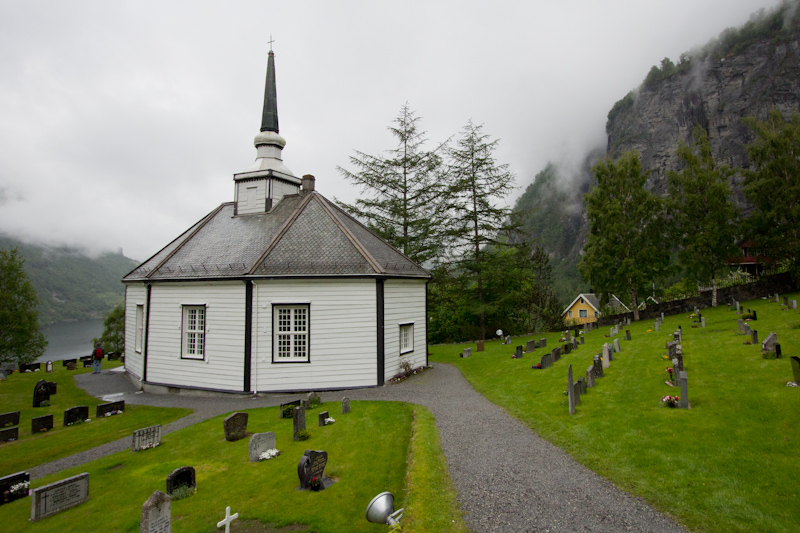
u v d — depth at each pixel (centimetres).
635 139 15488
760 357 1579
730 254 3669
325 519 820
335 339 1923
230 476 1041
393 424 1367
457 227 3741
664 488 821
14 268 4241
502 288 3834
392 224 3747
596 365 1709
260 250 2066
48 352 9056
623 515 750
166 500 775
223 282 1983
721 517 713
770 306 2961
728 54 13338
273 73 2728
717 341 2019
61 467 1219
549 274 4994
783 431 962
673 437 1027
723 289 3719
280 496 922
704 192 3781
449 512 781
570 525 728
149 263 2502
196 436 1378
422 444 1120
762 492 763
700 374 1506
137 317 2405
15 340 4128
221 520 823
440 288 3825
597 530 710
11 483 1023
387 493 776
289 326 1930
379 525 789
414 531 718
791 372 1346
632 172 3978
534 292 4422
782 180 3550
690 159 3894
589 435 1121
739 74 12838
